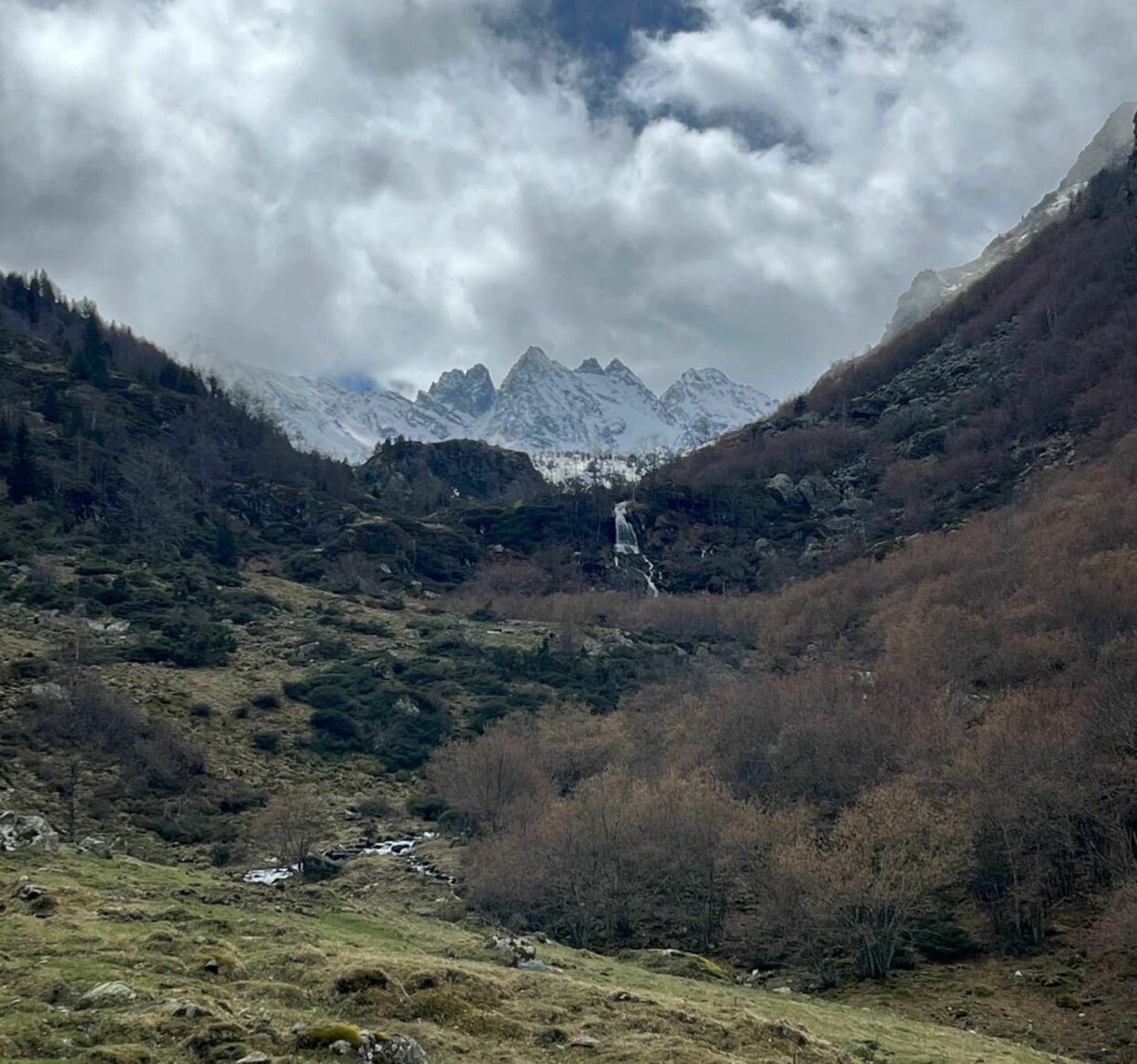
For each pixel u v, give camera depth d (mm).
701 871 56375
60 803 61188
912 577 122188
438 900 54594
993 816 56250
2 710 70500
